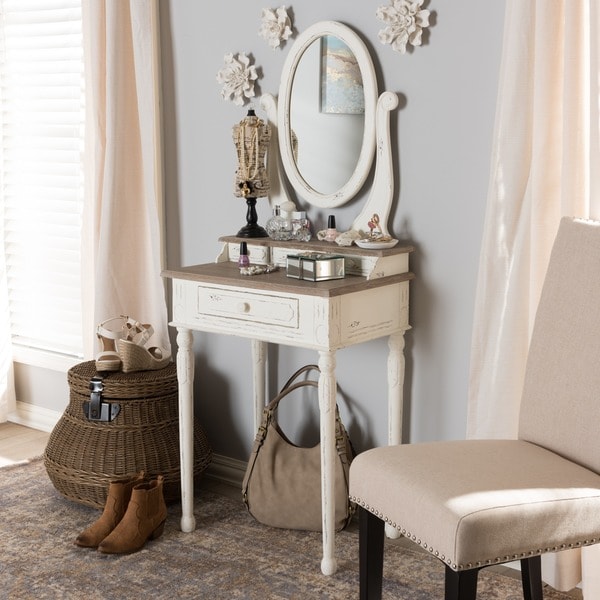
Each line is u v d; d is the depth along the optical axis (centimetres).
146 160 323
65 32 354
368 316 258
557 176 235
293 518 285
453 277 266
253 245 290
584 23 224
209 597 245
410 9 259
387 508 196
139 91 321
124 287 336
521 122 237
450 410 272
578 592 249
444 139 262
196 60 313
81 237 350
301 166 288
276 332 257
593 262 203
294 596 246
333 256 260
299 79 284
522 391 232
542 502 182
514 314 244
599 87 220
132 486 285
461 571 178
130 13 319
